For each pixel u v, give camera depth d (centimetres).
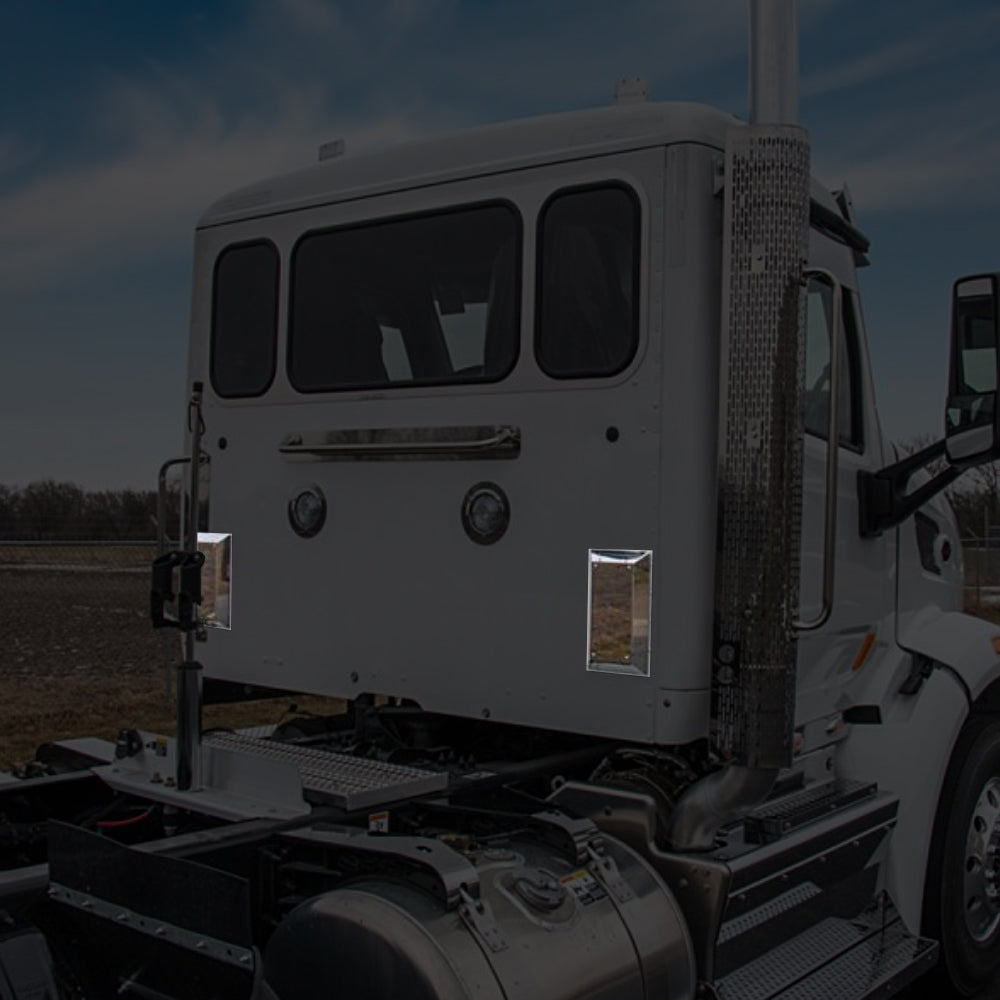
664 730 346
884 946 400
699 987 324
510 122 394
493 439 376
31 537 1620
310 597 421
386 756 396
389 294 412
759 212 338
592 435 363
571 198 374
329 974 275
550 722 367
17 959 267
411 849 287
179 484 486
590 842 324
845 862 388
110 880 284
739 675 334
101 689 1091
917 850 430
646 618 351
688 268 352
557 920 293
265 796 335
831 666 416
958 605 540
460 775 362
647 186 358
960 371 358
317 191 434
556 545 368
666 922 318
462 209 396
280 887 309
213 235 461
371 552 406
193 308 466
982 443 354
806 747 403
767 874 341
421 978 261
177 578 363
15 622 1559
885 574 459
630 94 383
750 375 337
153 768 373
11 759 789
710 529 349
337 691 413
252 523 438
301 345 431
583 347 367
